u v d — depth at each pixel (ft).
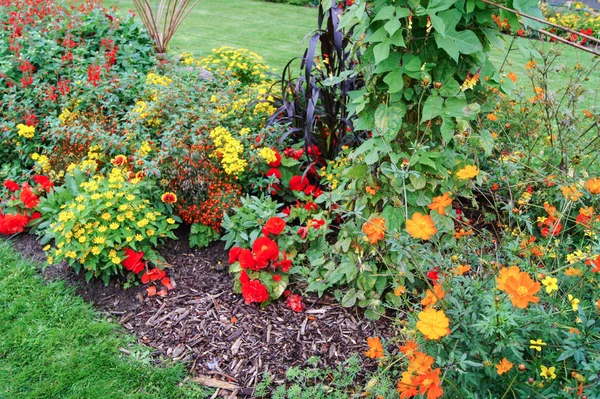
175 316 8.63
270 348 7.97
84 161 10.65
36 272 9.65
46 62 13.75
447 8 6.71
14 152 12.43
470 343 5.76
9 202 10.37
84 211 8.91
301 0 40.52
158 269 9.26
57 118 12.16
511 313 5.33
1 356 7.94
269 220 8.87
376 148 7.57
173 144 10.32
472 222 9.95
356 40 8.17
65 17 15.85
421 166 7.68
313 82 11.11
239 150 10.35
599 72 21.36
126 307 8.90
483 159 10.07
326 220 9.37
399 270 7.75
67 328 8.38
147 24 16.43
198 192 10.18
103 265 9.27
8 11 15.81
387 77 7.28
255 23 32.71
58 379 7.51
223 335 8.23
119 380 7.50
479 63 7.48
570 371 5.77
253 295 8.38
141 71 15.51
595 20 28.12
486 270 6.60
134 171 10.84
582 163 9.74
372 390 6.53
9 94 12.89
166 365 7.76
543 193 9.27
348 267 8.23
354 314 8.50
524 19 6.81
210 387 7.41
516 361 5.71
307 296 8.93
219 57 16.48
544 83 9.89
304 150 11.27
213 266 9.74
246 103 12.37
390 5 7.02
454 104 7.25
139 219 9.45
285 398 7.18
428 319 5.19
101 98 12.61
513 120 11.06
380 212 8.45
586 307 5.86
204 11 35.58
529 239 7.11
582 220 6.99
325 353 7.83
